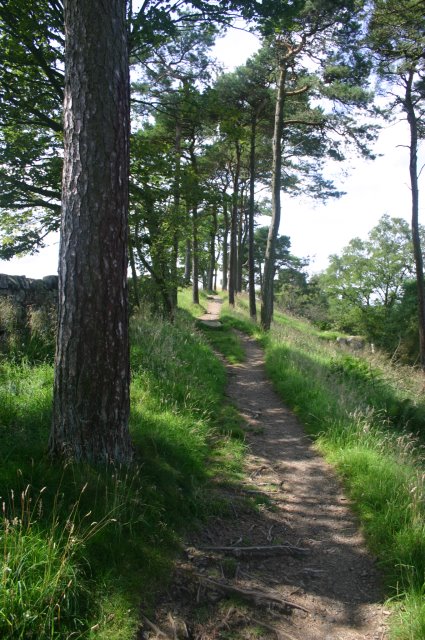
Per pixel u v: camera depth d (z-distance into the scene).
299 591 3.77
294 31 15.05
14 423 4.73
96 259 4.15
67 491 3.75
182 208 13.55
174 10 9.70
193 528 4.32
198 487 5.01
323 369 10.44
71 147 4.18
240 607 3.47
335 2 13.70
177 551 3.89
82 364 4.15
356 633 3.37
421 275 19.61
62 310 4.20
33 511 3.21
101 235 4.16
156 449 5.11
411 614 3.34
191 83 13.37
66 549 3.03
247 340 16.69
